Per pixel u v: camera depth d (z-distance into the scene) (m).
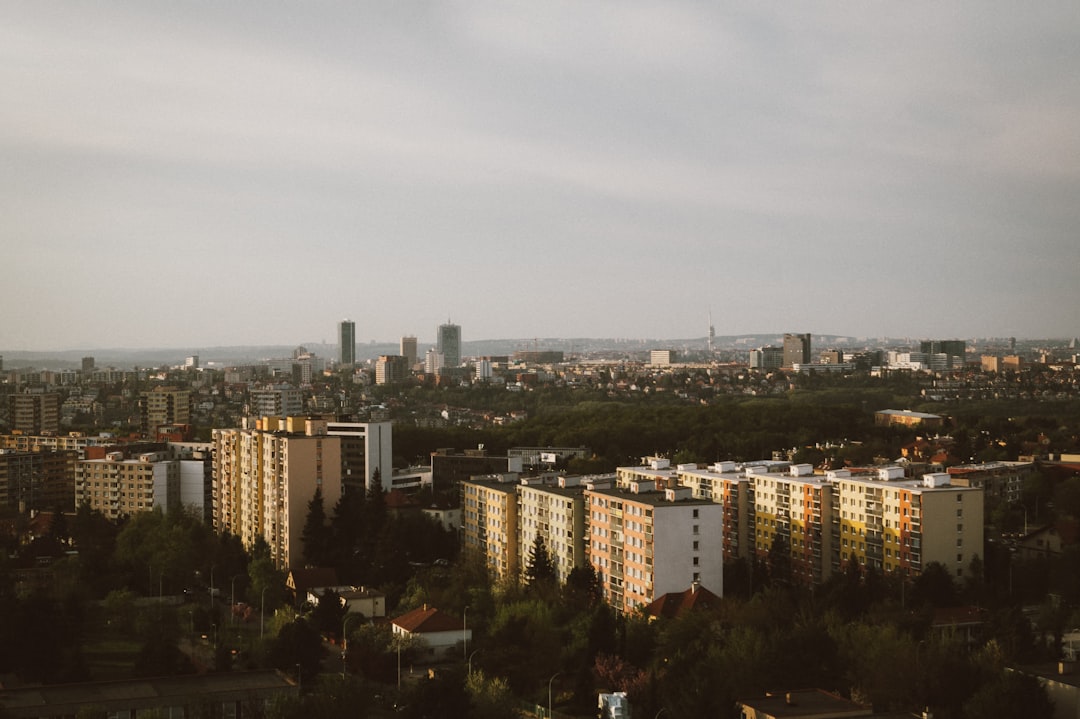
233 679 197.62
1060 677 174.88
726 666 186.75
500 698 186.50
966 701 175.25
